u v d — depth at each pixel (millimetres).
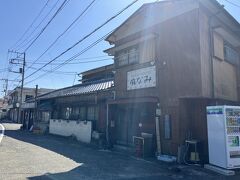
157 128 11781
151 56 12734
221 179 8055
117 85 14938
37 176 7727
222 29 11375
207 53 10867
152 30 12875
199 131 10977
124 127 14742
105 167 9359
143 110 13297
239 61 13875
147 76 12758
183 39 11164
